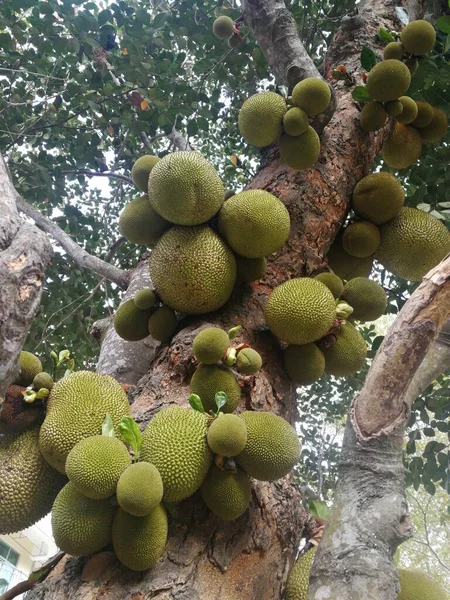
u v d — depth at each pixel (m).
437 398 4.80
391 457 1.47
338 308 2.46
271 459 1.70
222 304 2.34
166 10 5.67
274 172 2.75
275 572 1.79
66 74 5.36
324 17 5.00
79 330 5.83
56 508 1.67
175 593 1.57
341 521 1.38
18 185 5.71
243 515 1.80
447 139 4.49
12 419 1.90
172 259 2.29
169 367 2.16
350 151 2.84
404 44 2.88
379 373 1.55
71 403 1.87
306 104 2.51
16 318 1.52
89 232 6.14
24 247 1.59
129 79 4.89
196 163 2.28
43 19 4.65
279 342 2.35
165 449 1.66
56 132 5.79
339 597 1.24
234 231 2.29
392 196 2.76
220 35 4.15
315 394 6.34
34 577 1.82
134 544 1.57
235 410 1.99
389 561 1.30
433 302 1.57
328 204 2.67
